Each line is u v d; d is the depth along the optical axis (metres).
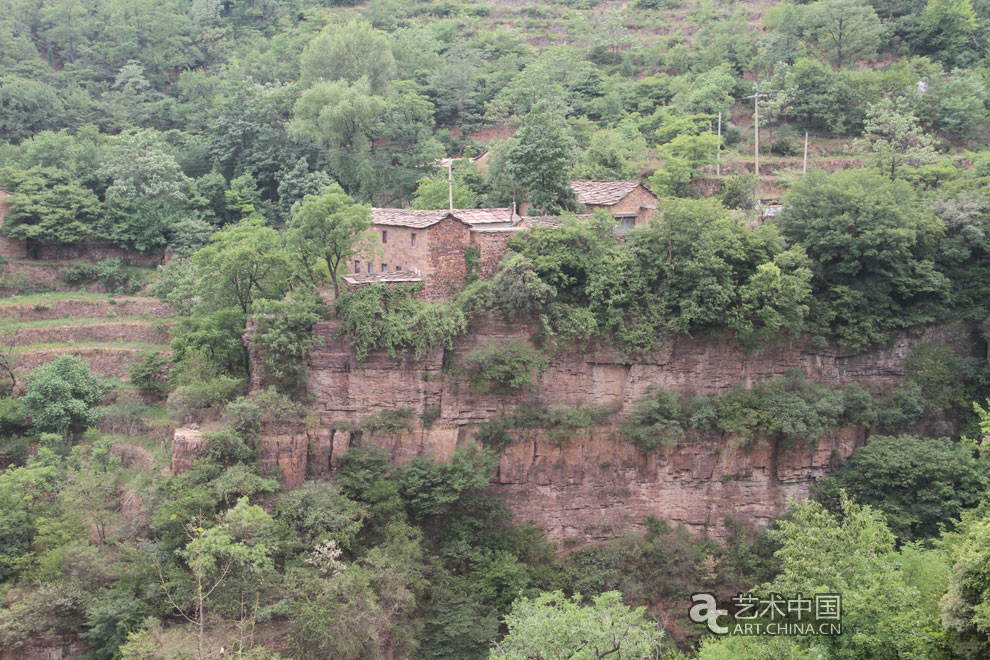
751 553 63.88
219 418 57.38
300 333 58.25
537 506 62.69
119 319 75.69
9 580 51.69
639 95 111.56
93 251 82.62
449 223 61.69
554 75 114.44
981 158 88.94
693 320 63.75
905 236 68.06
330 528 52.66
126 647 44.62
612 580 60.28
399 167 89.94
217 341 62.62
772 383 67.19
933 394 69.75
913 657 32.62
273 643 47.75
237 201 86.44
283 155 90.38
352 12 137.62
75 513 53.00
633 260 64.00
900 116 93.06
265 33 131.62
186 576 48.59
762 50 113.38
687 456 64.50
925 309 71.31
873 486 63.84
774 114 99.44
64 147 87.75
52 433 61.97
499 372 60.53
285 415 56.53
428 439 60.25
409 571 53.09
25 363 68.50
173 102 108.88
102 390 67.31
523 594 56.28
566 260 62.84
